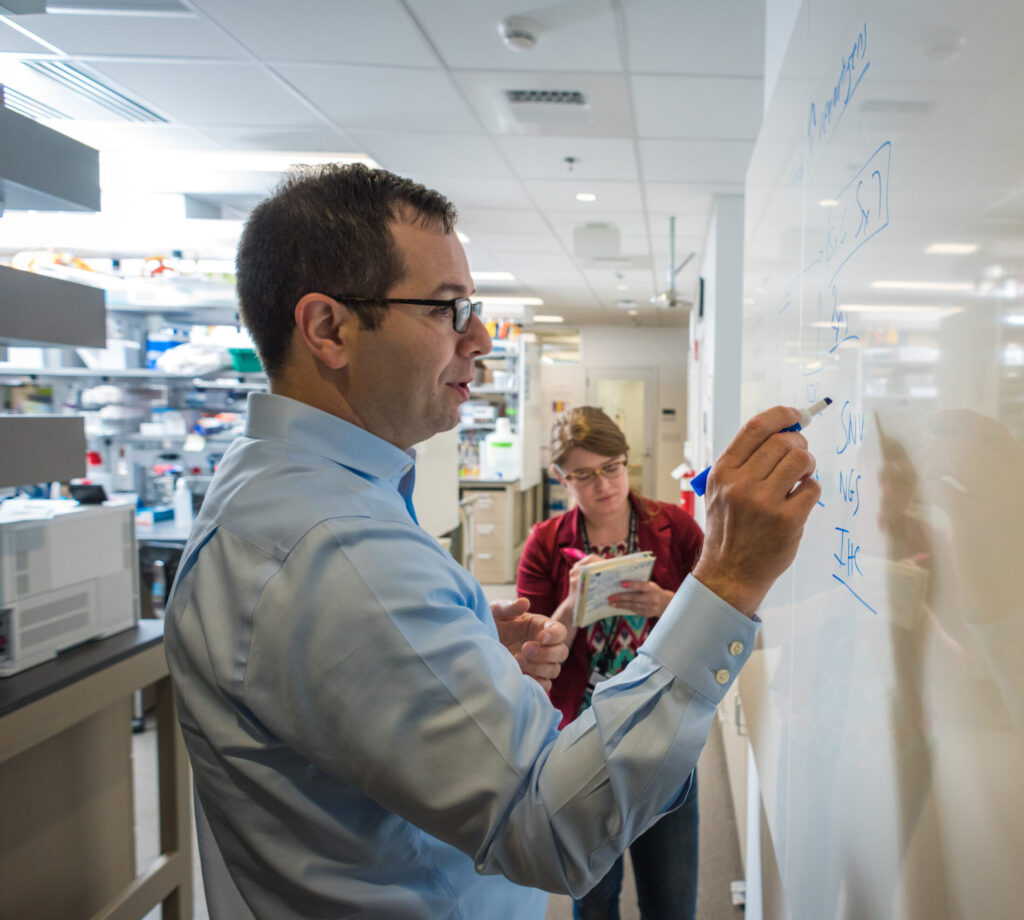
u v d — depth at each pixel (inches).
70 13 76.0
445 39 79.9
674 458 348.5
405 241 25.0
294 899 24.3
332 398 26.8
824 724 28.7
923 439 19.3
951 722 17.7
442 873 26.1
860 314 24.6
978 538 16.4
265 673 22.5
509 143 112.1
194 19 76.9
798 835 33.1
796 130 35.9
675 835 53.5
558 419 60.6
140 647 60.2
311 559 22.1
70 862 57.9
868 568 23.6
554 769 21.3
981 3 16.4
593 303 276.7
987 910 16.0
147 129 110.7
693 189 133.3
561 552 59.9
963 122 17.2
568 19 74.8
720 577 22.7
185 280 141.3
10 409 147.9
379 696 21.3
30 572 53.3
